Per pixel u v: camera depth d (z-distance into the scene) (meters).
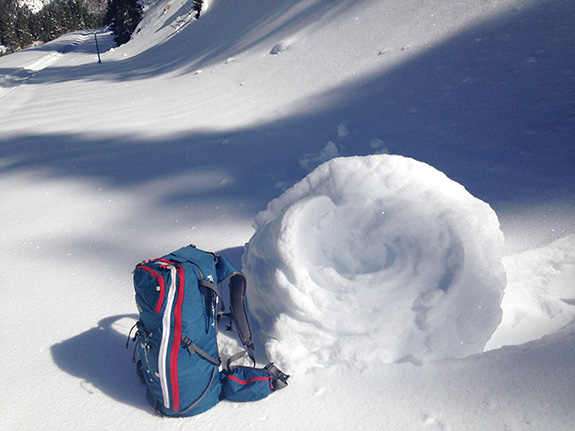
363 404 1.76
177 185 4.44
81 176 5.04
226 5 17.05
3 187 4.92
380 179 2.22
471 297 1.91
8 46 67.19
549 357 1.77
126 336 2.35
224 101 7.41
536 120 3.98
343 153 4.43
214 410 1.83
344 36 7.34
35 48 37.25
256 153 4.95
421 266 1.95
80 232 3.67
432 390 1.76
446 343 1.91
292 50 8.09
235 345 2.16
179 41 18.95
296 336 2.03
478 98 4.57
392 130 4.60
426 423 1.64
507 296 2.26
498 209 3.07
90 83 13.71
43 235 3.67
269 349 2.03
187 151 5.44
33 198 4.51
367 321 1.94
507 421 1.58
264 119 6.08
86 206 4.18
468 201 2.17
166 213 3.85
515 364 1.78
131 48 28.88
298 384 1.90
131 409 1.87
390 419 1.68
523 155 3.64
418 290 1.94
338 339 1.97
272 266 2.09
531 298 2.27
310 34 8.30
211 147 5.42
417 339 1.93
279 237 2.05
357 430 1.66
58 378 2.07
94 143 6.41
